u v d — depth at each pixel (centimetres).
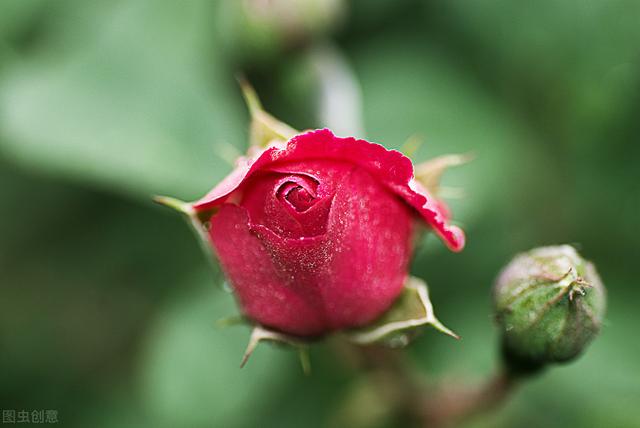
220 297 25
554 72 27
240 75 25
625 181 26
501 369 22
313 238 19
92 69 26
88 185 26
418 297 21
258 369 25
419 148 26
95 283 26
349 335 21
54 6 26
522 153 27
